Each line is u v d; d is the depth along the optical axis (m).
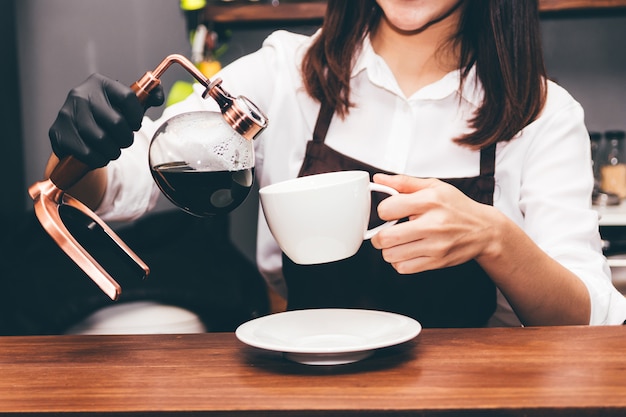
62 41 2.84
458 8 1.39
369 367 0.83
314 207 0.87
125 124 0.86
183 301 1.75
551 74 3.10
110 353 0.93
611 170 2.88
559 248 1.26
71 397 0.76
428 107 1.43
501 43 1.34
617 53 3.07
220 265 1.91
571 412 0.69
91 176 1.20
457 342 0.93
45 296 1.65
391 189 0.97
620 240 2.81
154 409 0.71
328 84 1.43
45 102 2.87
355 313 1.01
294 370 0.83
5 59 2.80
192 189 0.88
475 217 0.99
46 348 0.96
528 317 1.14
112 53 2.87
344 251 0.91
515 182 1.40
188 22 2.93
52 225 0.88
